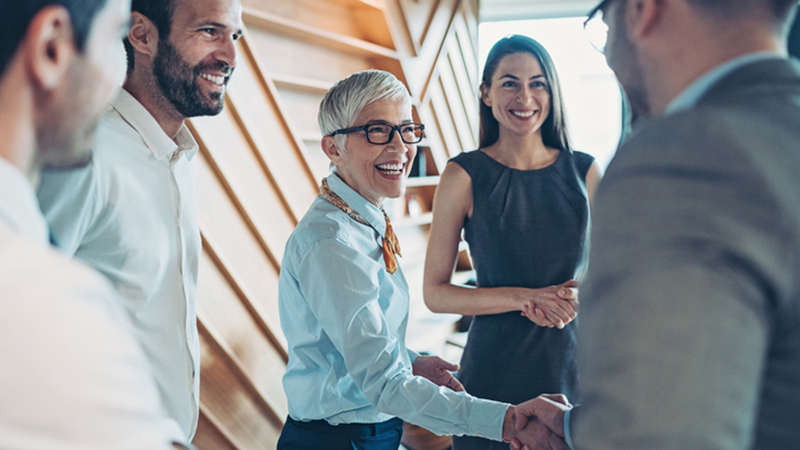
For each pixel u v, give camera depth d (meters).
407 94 1.49
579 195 1.76
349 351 1.30
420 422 1.29
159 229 1.27
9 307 0.36
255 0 3.37
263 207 2.92
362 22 4.55
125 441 0.39
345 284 1.30
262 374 2.73
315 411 1.45
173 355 1.31
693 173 0.46
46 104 0.48
